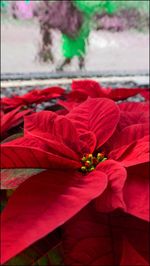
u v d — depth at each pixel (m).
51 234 0.30
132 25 2.02
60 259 0.30
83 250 0.28
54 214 0.23
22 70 1.87
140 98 1.06
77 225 0.29
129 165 0.28
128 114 0.41
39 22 1.89
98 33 1.98
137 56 2.05
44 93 0.77
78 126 0.37
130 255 0.26
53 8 1.88
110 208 0.24
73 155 0.32
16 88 1.63
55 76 1.86
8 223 0.23
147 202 0.25
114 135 0.36
